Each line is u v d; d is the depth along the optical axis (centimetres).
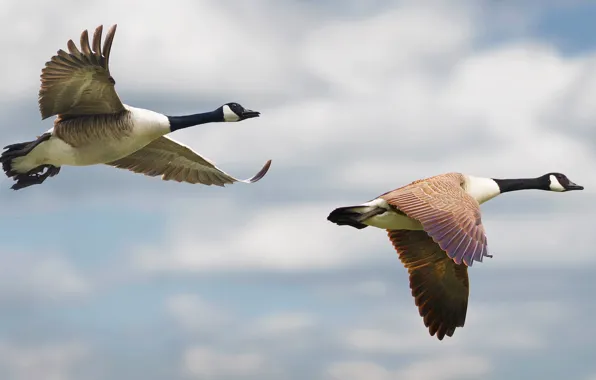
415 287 1659
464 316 1656
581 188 1892
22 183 1894
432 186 1503
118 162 2106
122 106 1839
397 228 1558
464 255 1375
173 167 2127
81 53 1731
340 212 1552
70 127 1841
